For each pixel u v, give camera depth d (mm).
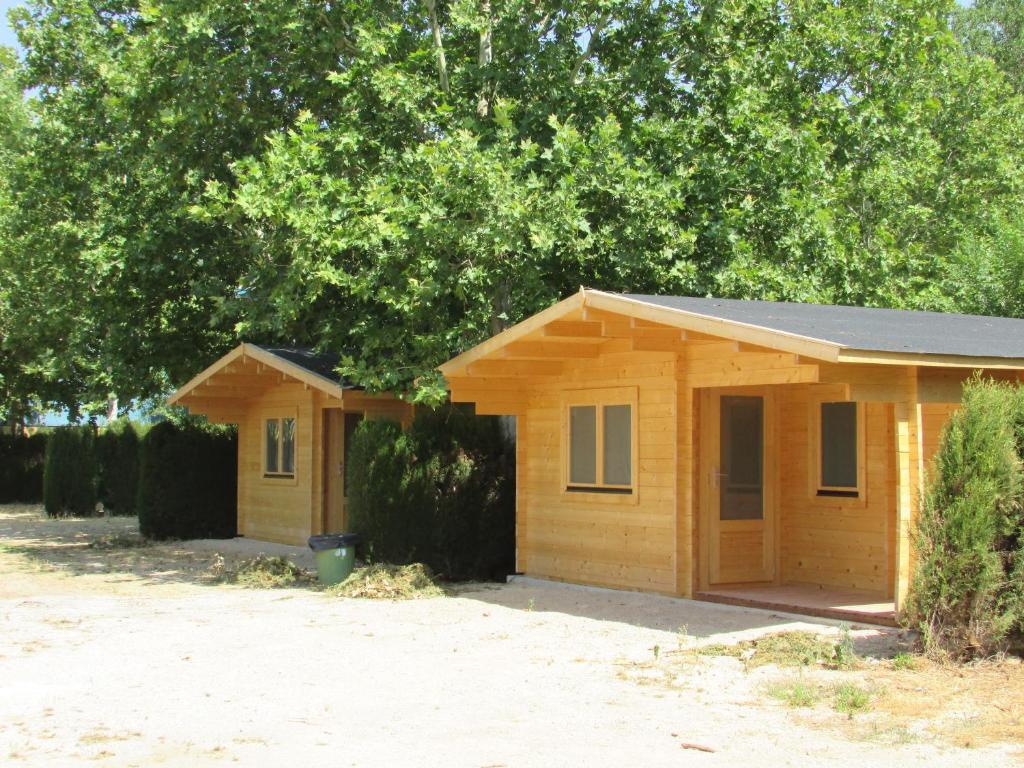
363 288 15086
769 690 8359
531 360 14547
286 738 7215
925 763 6500
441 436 15945
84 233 21703
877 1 20328
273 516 21656
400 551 15602
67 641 10836
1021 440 9359
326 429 20344
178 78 17594
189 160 18828
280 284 15844
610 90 18047
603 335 12172
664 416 13078
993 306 25094
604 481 14039
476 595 14000
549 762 6605
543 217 15148
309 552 19656
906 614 9516
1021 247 25219
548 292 16125
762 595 12523
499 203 14883
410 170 16281
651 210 16125
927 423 11398
